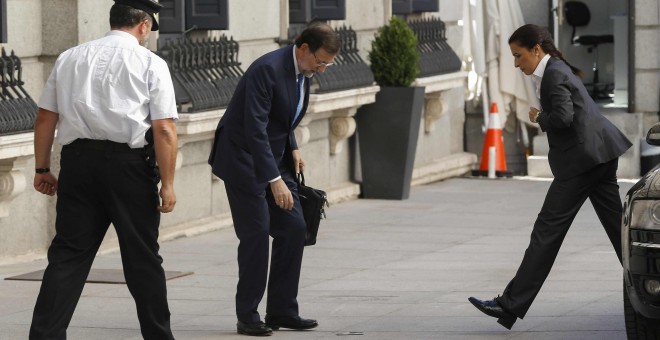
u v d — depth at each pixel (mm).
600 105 26484
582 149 10867
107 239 15852
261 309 12234
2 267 14461
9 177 14133
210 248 16312
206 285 13711
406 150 21109
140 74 9094
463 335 10945
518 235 17609
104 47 9180
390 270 14711
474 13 24469
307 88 11008
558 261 15164
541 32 11062
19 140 13758
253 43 18891
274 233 11102
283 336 11000
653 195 9398
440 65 23125
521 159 25359
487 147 24594
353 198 21344
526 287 10852
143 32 9383
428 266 14992
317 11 20094
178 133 16281
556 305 12219
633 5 24750
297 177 11156
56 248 9289
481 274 14375
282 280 11156
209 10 17281
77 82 9117
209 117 16578
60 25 15102
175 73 16562
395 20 21109
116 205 9195
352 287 13562
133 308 12266
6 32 13992
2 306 12297
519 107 24859
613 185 11156
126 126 9062
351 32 20812
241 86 10797
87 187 9211
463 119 25359
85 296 12867
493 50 24656
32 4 14953
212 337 10930
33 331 9164
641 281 9352
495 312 10883
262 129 10602
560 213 10906
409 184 21484
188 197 17438
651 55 24750
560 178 10953
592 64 29094
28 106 14234
